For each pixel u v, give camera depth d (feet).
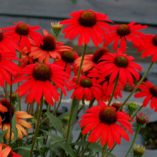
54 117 4.58
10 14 13.37
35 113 4.97
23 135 4.64
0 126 4.43
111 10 14.67
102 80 4.63
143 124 4.85
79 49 10.30
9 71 4.13
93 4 14.94
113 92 4.49
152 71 10.12
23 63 4.71
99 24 4.50
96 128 4.21
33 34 4.70
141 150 4.98
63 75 4.24
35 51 4.69
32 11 13.69
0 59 4.17
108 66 4.51
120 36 4.68
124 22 13.92
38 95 4.11
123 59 4.52
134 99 8.49
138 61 10.68
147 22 13.94
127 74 4.50
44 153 4.71
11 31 4.67
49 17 13.44
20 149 4.55
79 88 4.53
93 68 4.74
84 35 4.44
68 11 14.07
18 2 14.23
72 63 4.84
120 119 4.27
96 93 4.58
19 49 4.43
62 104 7.57
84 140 4.56
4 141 4.60
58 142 4.50
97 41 4.44
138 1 15.55
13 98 4.89
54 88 4.15
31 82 4.15
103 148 4.39
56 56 4.70
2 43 4.39
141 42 4.65
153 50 4.63
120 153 6.69
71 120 4.59
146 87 4.76
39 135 4.81
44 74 4.17
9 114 4.57
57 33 5.22
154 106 4.70
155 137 7.68
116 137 4.18
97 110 4.28
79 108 5.02
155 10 14.93
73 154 4.47
